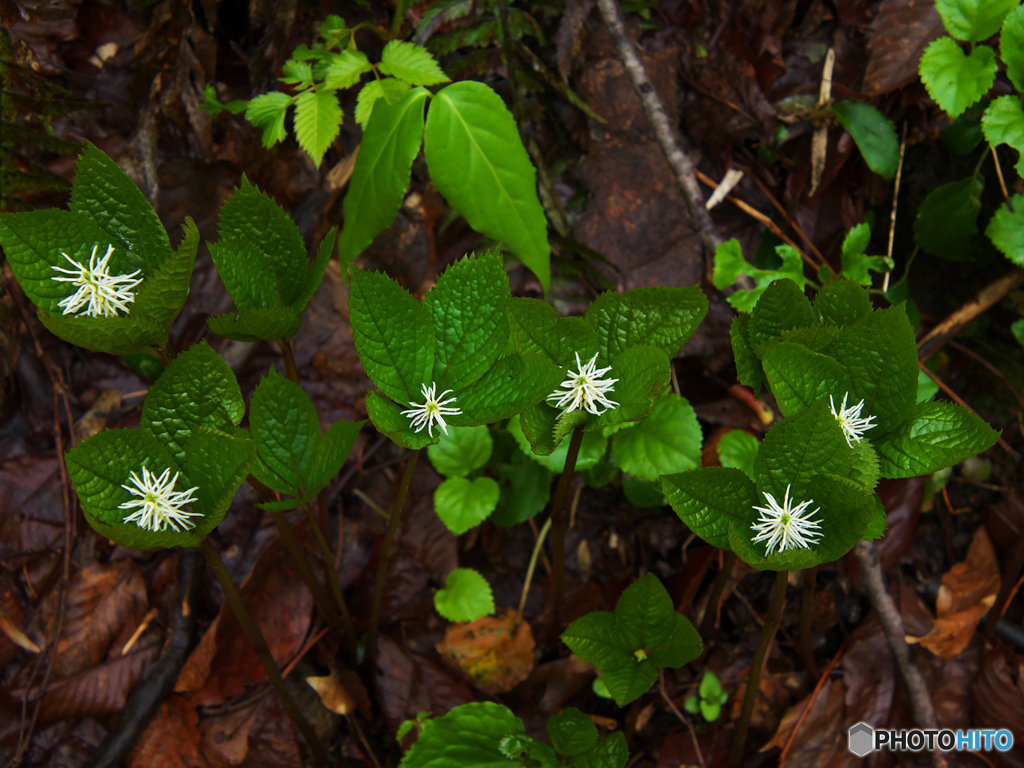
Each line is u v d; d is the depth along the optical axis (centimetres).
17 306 50
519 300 33
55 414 50
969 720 51
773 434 32
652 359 32
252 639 39
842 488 32
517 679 50
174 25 50
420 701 49
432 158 45
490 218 46
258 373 52
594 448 47
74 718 47
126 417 51
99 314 32
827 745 50
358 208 47
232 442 32
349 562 51
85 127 51
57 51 51
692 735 50
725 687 52
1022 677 51
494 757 43
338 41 49
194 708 48
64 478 50
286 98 47
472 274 33
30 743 46
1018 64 47
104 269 32
